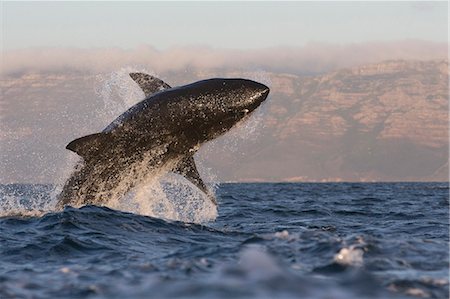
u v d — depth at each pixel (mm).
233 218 65125
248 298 24203
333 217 68062
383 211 78312
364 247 33719
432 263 31594
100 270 31438
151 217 47031
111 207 49031
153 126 46031
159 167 47438
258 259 30391
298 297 24359
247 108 46156
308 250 33688
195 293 25047
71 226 43062
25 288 27719
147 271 30578
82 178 47688
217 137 47250
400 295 25797
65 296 26469
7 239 40656
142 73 47625
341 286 26562
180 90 46531
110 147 46438
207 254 34500
